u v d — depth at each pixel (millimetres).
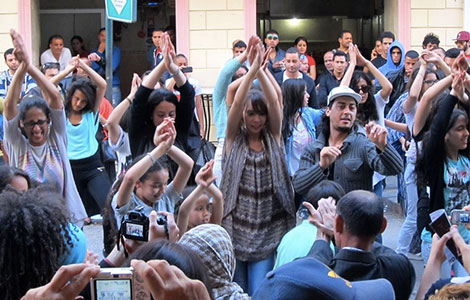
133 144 5809
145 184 4703
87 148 7262
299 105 7203
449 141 5562
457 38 11836
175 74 5797
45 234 3176
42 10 14938
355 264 3762
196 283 2420
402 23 13016
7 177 4363
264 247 5441
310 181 5344
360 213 3746
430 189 5695
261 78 5516
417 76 7609
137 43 15211
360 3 14734
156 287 2387
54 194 3389
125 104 6277
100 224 9227
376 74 7180
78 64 7199
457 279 3412
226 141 5652
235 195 5441
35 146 6035
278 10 14805
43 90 6035
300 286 2914
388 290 3193
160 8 15078
